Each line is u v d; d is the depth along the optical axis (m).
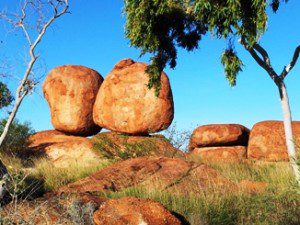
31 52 12.09
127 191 12.02
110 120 24.06
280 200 9.61
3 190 9.91
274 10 13.17
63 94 26.41
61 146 23.72
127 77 24.05
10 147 23.55
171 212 8.31
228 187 11.62
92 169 17.16
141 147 19.70
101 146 21.86
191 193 10.32
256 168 15.51
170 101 23.66
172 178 12.69
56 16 12.57
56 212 7.70
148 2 14.12
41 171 15.96
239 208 9.34
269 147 21.30
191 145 24.03
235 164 16.41
